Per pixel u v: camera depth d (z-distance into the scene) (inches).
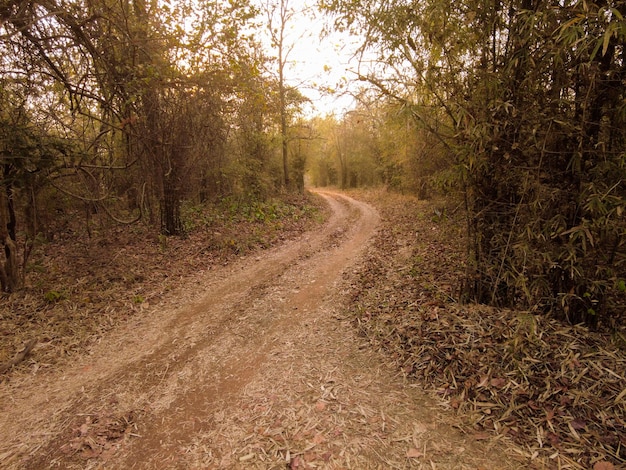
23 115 187.8
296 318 165.9
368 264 243.9
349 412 96.3
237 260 279.9
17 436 95.9
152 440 91.7
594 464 71.3
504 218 116.3
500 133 101.2
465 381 100.3
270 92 383.2
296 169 786.2
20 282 206.2
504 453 77.6
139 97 225.9
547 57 88.7
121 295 202.2
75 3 175.5
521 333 106.2
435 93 113.2
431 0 107.0
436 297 150.6
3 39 152.1
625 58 84.5
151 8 213.8
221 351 138.7
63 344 149.2
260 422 95.3
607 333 102.0
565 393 87.1
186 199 435.8
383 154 688.4
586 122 86.9
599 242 93.8
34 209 224.5
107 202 305.6
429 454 79.7
